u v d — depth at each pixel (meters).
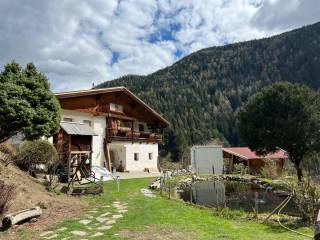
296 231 10.16
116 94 35.50
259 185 26.67
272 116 29.11
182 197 19.33
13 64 15.48
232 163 42.28
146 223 10.77
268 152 30.83
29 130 14.46
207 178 31.69
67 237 8.98
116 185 21.58
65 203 13.49
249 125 30.56
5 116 13.91
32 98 14.88
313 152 28.47
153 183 22.86
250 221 11.76
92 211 12.64
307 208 11.66
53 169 18.08
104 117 33.50
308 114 28.25
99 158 32.41
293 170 30.70
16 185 12.73
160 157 63.88
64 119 29.20
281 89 29.75
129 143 35.59
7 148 18.67
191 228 10.23
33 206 11.70
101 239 8.85
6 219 9.47
